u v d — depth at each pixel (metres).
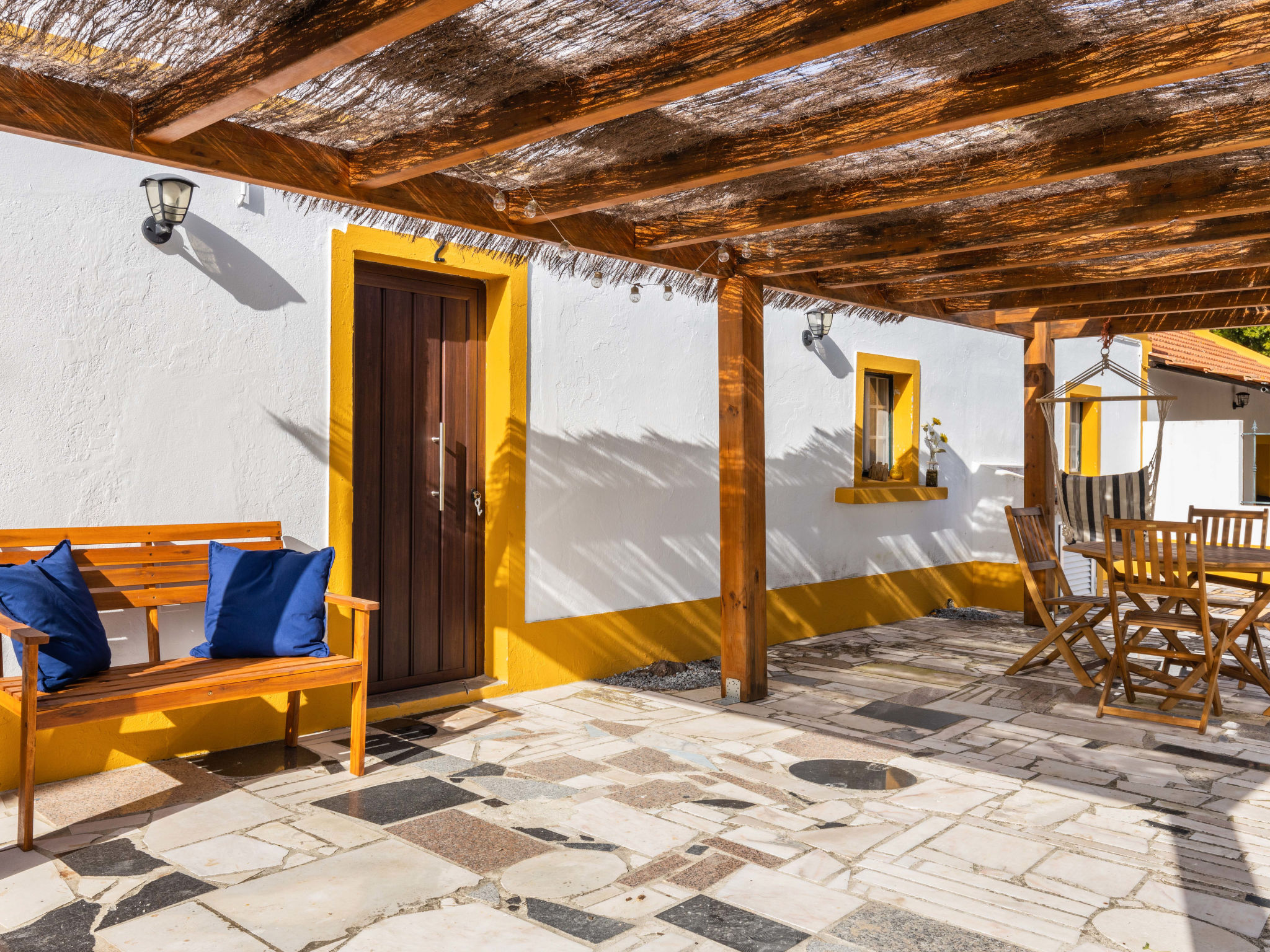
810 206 4.24
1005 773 4.26
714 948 2.65
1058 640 6.25
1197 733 4.98
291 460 4.80
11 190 3.90
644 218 4.78
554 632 5.96
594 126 3.40
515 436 5.72
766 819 3.65
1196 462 11.43
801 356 7.98
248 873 3.12
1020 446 10.86
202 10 2.46
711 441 7.19
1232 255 5.32
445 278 5.66
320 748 4.56
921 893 3.02
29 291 3.95
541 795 3.90
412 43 2.70
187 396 4.43
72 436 4.08
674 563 6.87
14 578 3.51
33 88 2.88
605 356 6.32
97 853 3.28
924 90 3.04
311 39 2.42
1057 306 7.05
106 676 3.74
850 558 8.47
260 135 3.40
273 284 4.72
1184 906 2.95
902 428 9.28
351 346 5.04
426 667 5.61
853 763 4.38
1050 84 2.81
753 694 5.57
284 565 4.31
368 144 3.57
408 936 2.71
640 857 3.29
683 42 2.69
